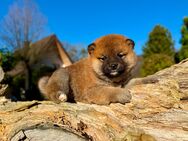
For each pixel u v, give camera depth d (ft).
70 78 1.95
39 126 1.39
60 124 1.40
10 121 1.46
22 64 7.05
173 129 1.47
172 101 1.61
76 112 1.48
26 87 6.30
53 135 1.38
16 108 1.51
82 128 1.41
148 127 1.47
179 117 1.52
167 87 1.66
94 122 1.45
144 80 1.84
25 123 1.40
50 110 1.48
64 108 1.50
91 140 1.39
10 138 1.39
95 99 1.70
